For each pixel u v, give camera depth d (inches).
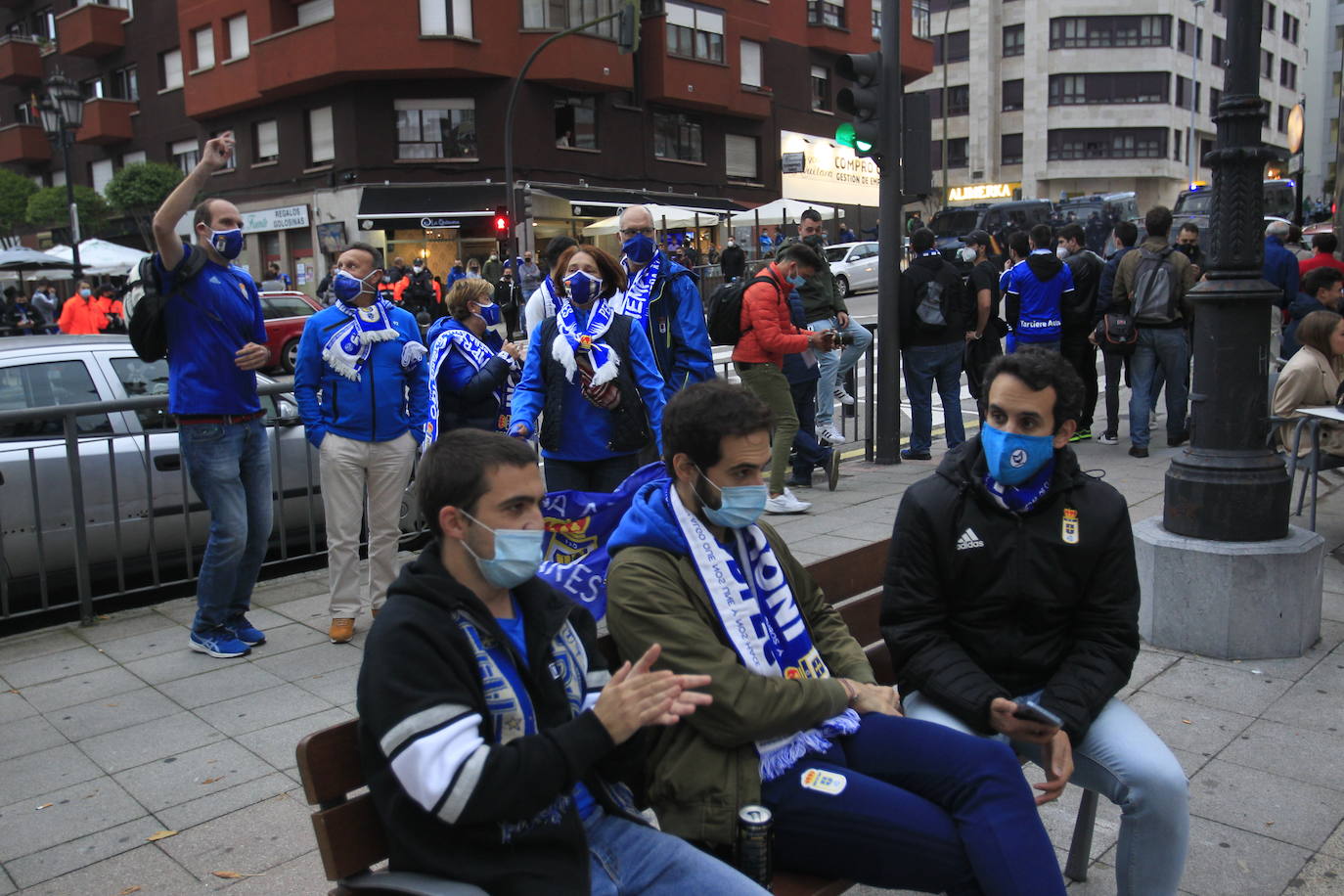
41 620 233.0
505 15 1157.1
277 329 695.1
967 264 361.1
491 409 234.1
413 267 1039.6
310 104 1204.5
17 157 1697.8
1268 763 142.0
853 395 390.9
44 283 1069.8
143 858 126.3
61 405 225.8
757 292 270.4
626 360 189.3
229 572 193.8
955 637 111.0
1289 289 363.9
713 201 1368.1
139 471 236.8
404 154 1174.3
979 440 110.6
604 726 78.7
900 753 96.6
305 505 266.5
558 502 108.3
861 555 129.7
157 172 1300.4
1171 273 328.2
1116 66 2282.2
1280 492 175.6
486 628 81.0
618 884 85.0
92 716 168.6
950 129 2409.0
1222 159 171.3
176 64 1417.3
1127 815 102.0
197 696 175.8
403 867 79.7
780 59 1489.9
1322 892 115.0
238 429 190.9
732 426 94.6
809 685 95.4
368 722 76.9
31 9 1734.7
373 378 200.7
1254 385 175.8
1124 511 107.8
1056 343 355.6
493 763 74.5
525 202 954.1
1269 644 174.4
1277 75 2775.6
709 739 93.4
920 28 1750.7
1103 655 105.9
